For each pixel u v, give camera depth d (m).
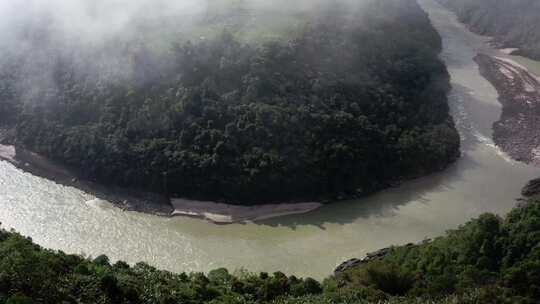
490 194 97.69
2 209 88.25
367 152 100.19
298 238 84.88
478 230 68.81
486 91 136.62
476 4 186.12
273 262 78.88
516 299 55.91
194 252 80.81
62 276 53.56
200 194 92.38
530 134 117.56
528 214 69.44
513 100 132.12
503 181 101.81
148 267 65.62
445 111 119.94
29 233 82.75
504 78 143.25
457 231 75.38
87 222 86.50
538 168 106.19
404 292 63.22
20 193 93.06
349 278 67.69
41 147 101.44
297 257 80.19
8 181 96.50
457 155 109.31
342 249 82.19
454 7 196.38
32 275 49.69
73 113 103.88
